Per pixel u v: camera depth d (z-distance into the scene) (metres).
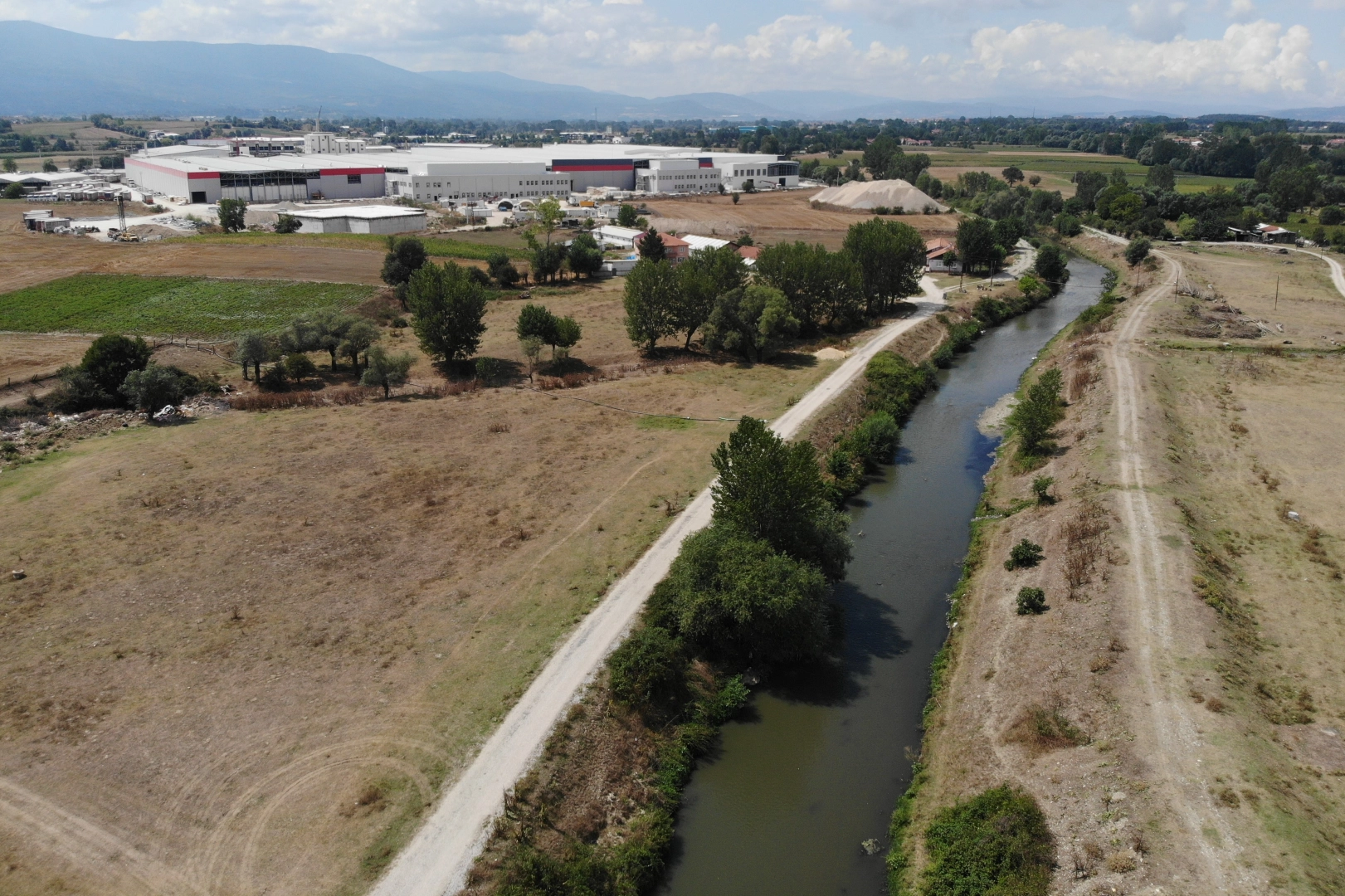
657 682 39.66
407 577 48.84
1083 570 47.09
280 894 28.42
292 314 107.75
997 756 35.66
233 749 35.03
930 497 64.88
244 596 46.50
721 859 33.09
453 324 87.62
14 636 42.12
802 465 46.31
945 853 31.09
